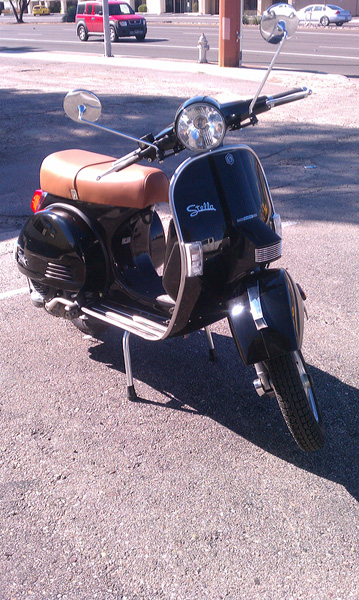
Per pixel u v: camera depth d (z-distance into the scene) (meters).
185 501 2.84
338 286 5.07
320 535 2.64
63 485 2.95
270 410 3.53
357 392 3.65
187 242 2.97
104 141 9.95
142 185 3.48
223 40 18.09
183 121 2.73
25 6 51.31
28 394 3.69
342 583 2.42
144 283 3.72
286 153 9.51
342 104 12.93
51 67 18.56
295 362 2.87
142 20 28.78
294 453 3.16
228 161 3.01
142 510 2.79
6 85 15.02
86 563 2.53
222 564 2.51
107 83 15.34
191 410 3.53
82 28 29.59
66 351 4.18
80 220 3.70
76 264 3.66
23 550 2.59
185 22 47.31
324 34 33.81
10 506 2.82
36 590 2.41
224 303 3.18
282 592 2.38
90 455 3.16
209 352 4.02
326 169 8.68
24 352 4.16
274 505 2.81
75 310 3.75
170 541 2.62
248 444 3.23
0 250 5.83
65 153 4.10
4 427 3.38
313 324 4.46
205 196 2.97
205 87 14.68
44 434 3.33
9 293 5.03
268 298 2.87
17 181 8.03
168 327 3.22
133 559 2.54
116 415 3.49
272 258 2.96
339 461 3.09
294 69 17.94
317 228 6.45
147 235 3.87
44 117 11.45
